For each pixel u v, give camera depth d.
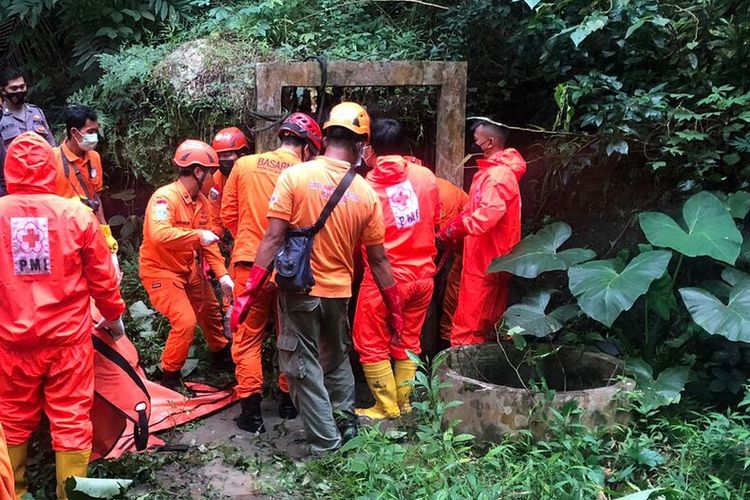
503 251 4.25
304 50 5.66
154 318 5.31
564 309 4.04
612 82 4.33
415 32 5.74
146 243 4.38
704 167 4.27
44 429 3.81
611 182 4.88
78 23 6.71
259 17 6.04
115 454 3.74
